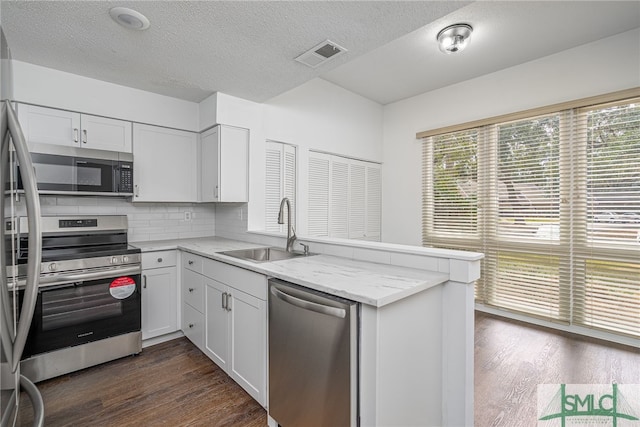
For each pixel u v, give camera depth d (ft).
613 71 8.79
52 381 6.82
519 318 10.56
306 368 4.75
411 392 4.67
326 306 4.36
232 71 7.76
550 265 9.95
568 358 7.88
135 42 6.39
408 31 5.97
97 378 6.97
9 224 2.81
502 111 10.94
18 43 6.40
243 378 6.26
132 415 5.79
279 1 5.10
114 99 8.47
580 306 9.40
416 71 11.13
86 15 5.46
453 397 5.22
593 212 9.16
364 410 4.13
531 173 10.32
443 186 12.61
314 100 11.69
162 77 8.10
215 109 9.14
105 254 7.41
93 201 8.96
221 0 5.07
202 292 7.84
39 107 7.45
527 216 10.42
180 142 9.82
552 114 9.86
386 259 6.08
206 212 11.43
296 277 4.99
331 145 12.28
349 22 5.69
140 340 8.00
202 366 7.53
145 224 9.97
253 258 8.04
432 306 5.06
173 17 5.53
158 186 9.35
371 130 14.03
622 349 8.34
